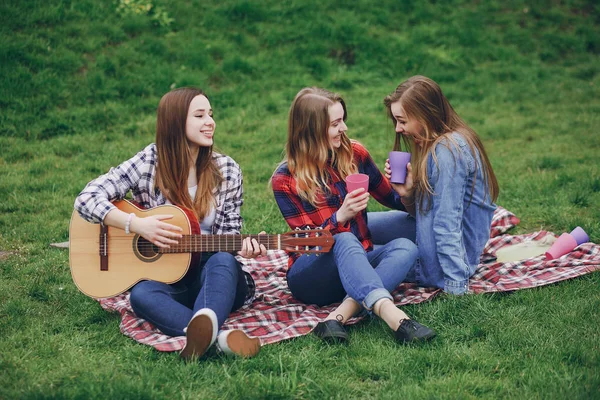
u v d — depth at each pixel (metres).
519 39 11.10
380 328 3.61
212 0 10.27
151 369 3.22
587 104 9.30
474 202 4.04
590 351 3.25
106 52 8.88
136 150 7.32
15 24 8.74
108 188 3.75
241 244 3.67
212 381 3.12
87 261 3.73
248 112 8.52
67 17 9.15
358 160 4.05
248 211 5.80
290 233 3.64
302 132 3.74
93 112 7.99
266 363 3.24
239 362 3.25
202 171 3.90
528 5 11.88
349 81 9.48
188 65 9.11
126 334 3.59
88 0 9.50
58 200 5.97
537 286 4.02
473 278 4.23
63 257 4.82
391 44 10.32
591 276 4.11
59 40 8.78
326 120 3.70
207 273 3.54
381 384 3.09
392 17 10.97
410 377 3.13
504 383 3.06
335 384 3.07
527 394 2.95
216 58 9.45
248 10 10.18
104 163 6.93
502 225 5.21
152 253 3.72
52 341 3.53
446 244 3.88
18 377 3.13
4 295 4.19
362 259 3.53
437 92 3.97
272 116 8.50
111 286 3.70
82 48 8.80
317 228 3.67
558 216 5.37
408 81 4.00
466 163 3.90
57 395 2.93
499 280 4.16
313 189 3.78
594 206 5.60
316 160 3.77
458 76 10.10
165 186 3.86
